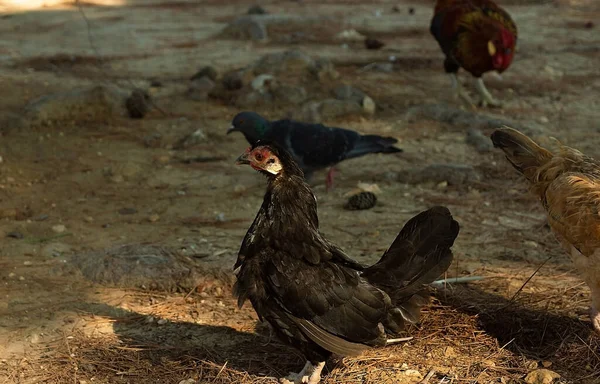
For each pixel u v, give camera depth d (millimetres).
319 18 22297
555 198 6492
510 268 8203
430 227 5949
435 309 7191
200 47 19656
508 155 7180
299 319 5637
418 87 15945
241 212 9906
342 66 17484
